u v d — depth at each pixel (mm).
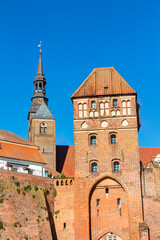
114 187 62906
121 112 65625
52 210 62656
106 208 62219
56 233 61812
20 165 68000
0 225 51844
